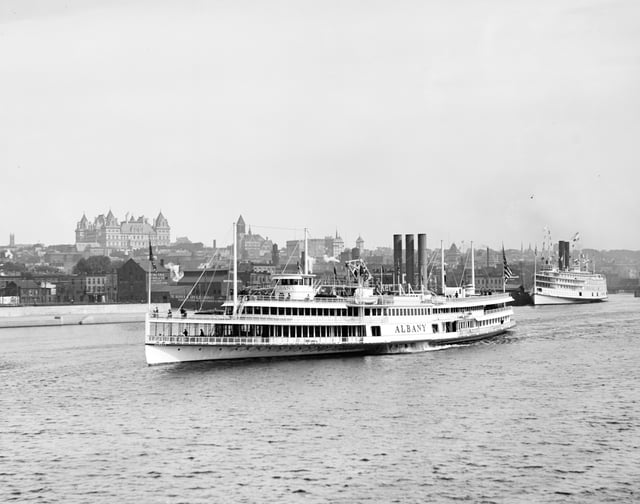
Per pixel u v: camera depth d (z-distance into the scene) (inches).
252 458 3442.4
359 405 4355.3
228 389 4763.8
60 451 3585.1
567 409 4264.3
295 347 5797.2
